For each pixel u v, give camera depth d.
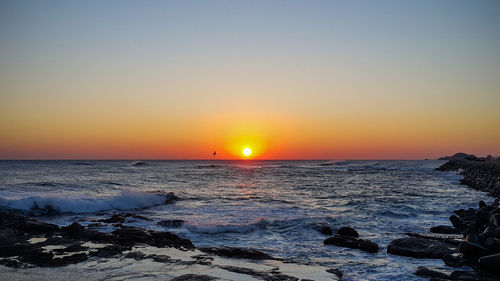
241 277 8.63
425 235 14.08
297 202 23.72
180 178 45.78
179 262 9.84
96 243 11.58
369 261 10.65
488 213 14.83
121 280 8.25
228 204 22.34
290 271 9.38
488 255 9.56
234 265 9.79
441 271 9.42
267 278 8.60
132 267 9.27
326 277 8.94
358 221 17.05
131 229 13.25
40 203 18.77
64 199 19.61
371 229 15.47
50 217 17.59
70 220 16.73
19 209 17.98
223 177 50.47
